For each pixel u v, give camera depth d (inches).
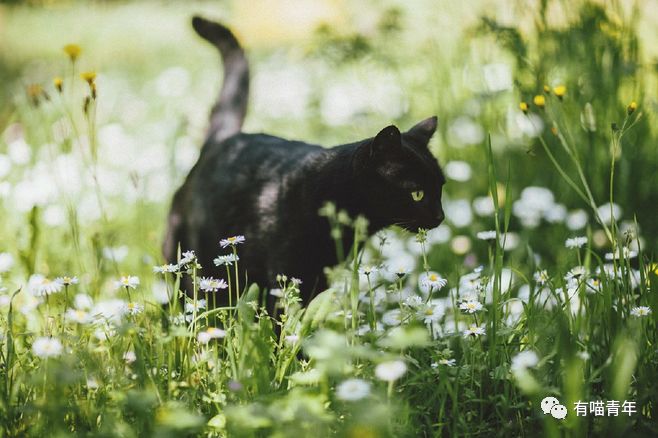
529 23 169.2
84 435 71.3
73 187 172.7
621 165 147.9
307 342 78.3
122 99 281.0
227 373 87.8
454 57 194.9
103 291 125.8
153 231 165.3
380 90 228.1
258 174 122.0
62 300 111.4
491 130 175.3
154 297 115.0
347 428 70.8
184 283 135.5
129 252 152.9
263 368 77.5
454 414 79.0
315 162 117.3
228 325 98.1
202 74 339.9
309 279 117.6
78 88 297.1
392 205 118.4
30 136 203.2
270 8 449.1
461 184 171.9
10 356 84.5
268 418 66.9
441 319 106.7
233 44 158.9
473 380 84.7
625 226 142.6
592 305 106.8
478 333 85.3
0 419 76.2
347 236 117.1
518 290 124.0
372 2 215.3
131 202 180.4
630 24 153.3
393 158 116.1
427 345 83.6
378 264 109.5
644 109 149.1
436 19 208.5
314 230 114.9
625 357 78.2
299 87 259.9
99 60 399.5
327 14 429.4
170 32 506.3
